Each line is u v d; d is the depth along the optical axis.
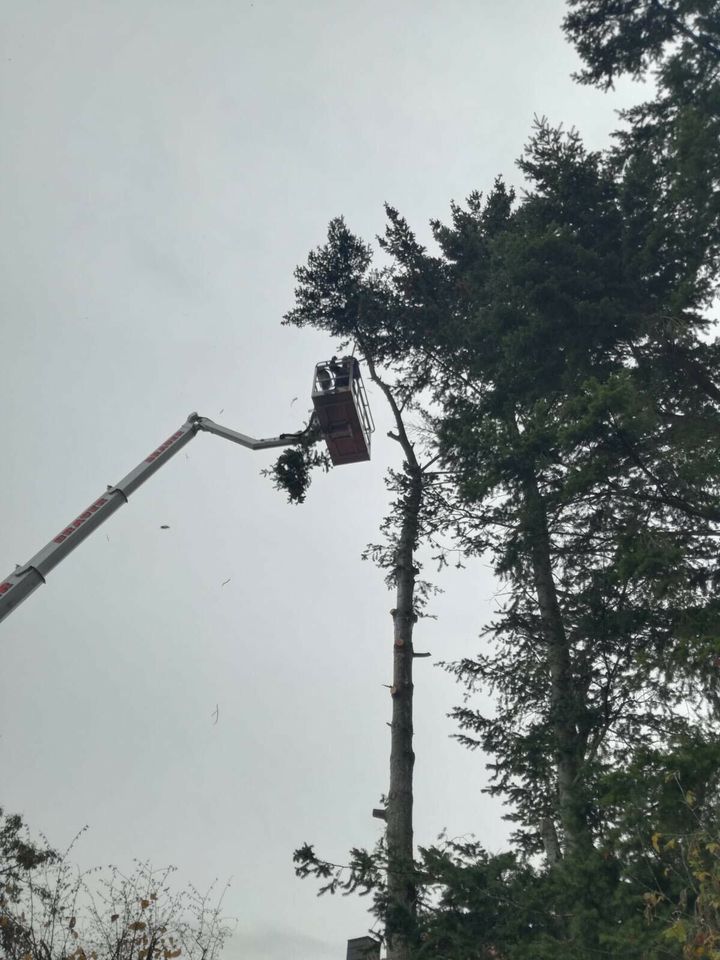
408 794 13.37
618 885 8.58
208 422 15.05
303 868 10.62
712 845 7.61
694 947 7.14
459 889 9.74
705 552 12.08
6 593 10.12
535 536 13.05
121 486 12.28
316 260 18.95
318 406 13.93
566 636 13.19
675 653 10.49
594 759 10.78
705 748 8.62
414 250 19.41
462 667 14.29
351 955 13.62
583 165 14.98
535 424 12.34
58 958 10.26
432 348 18.53
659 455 12.24
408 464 15.89
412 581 15.96
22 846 10.88
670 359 13.67
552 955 8.16
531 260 14.40
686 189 13.86
